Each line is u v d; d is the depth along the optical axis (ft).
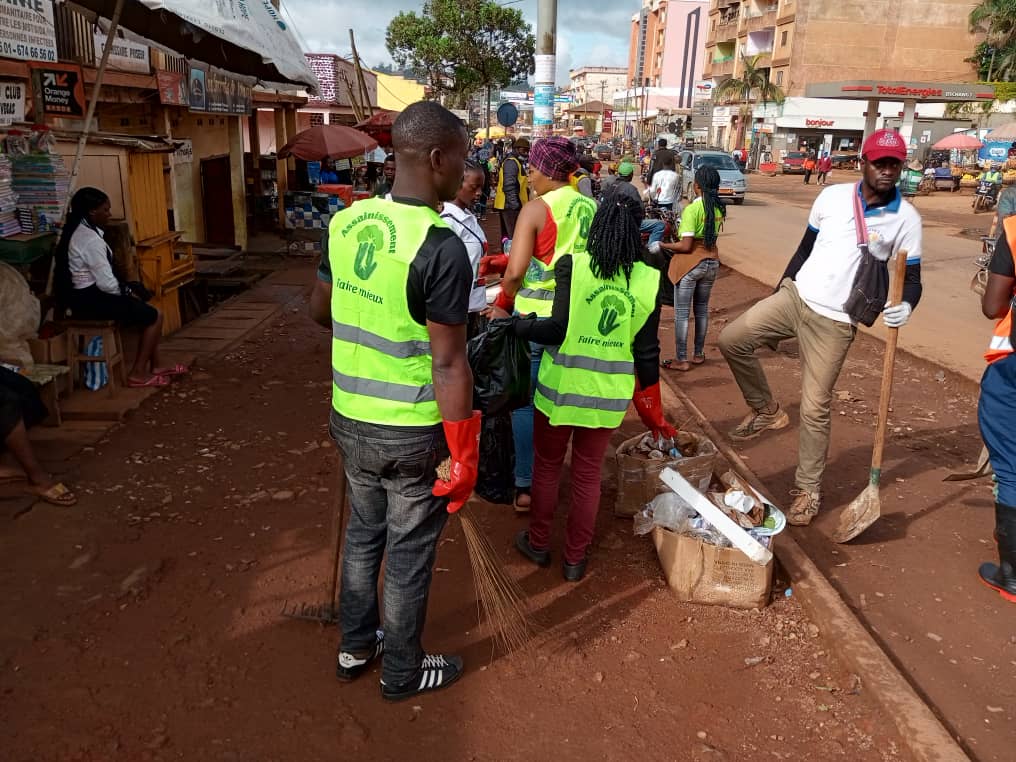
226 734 8.91
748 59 193.77
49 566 11.96
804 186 124.06
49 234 18.58
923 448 18.21
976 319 32.40
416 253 7.84
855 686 10.02
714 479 14.82
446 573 12.34
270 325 27.37
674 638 10.99
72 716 9.05
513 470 13.57
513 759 8.75
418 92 111.55
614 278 11.03
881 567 13.03
